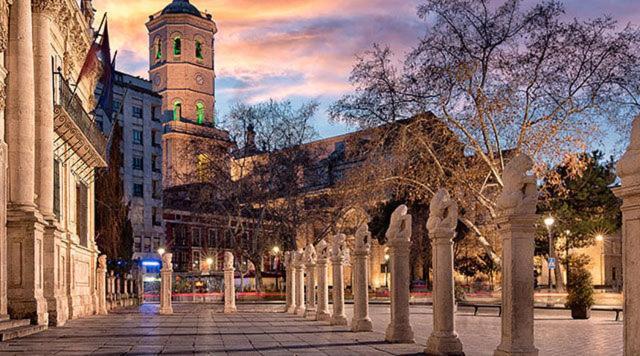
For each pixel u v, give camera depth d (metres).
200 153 53.16
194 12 106.94
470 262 53.69
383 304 44.78
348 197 31.84
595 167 47.12
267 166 52.91
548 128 27.23
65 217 24.47
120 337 15.78
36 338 15.42
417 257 54.88
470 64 26.88
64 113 21.75
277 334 16.89
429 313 30.36
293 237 52.72
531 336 9.23
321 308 23.75
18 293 17.92
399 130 28.75
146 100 78.19
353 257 18.50
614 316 26.83
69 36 26.05
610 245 66.00
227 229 54.81
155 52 107.12
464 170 28.55
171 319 24.61
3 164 17.06
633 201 5.72
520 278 9.26
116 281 41.62
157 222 78.38
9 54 18.70
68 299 23.86
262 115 53.12
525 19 27.41
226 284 32.09
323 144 54.62
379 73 29.06
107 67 26.53
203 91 106.62
